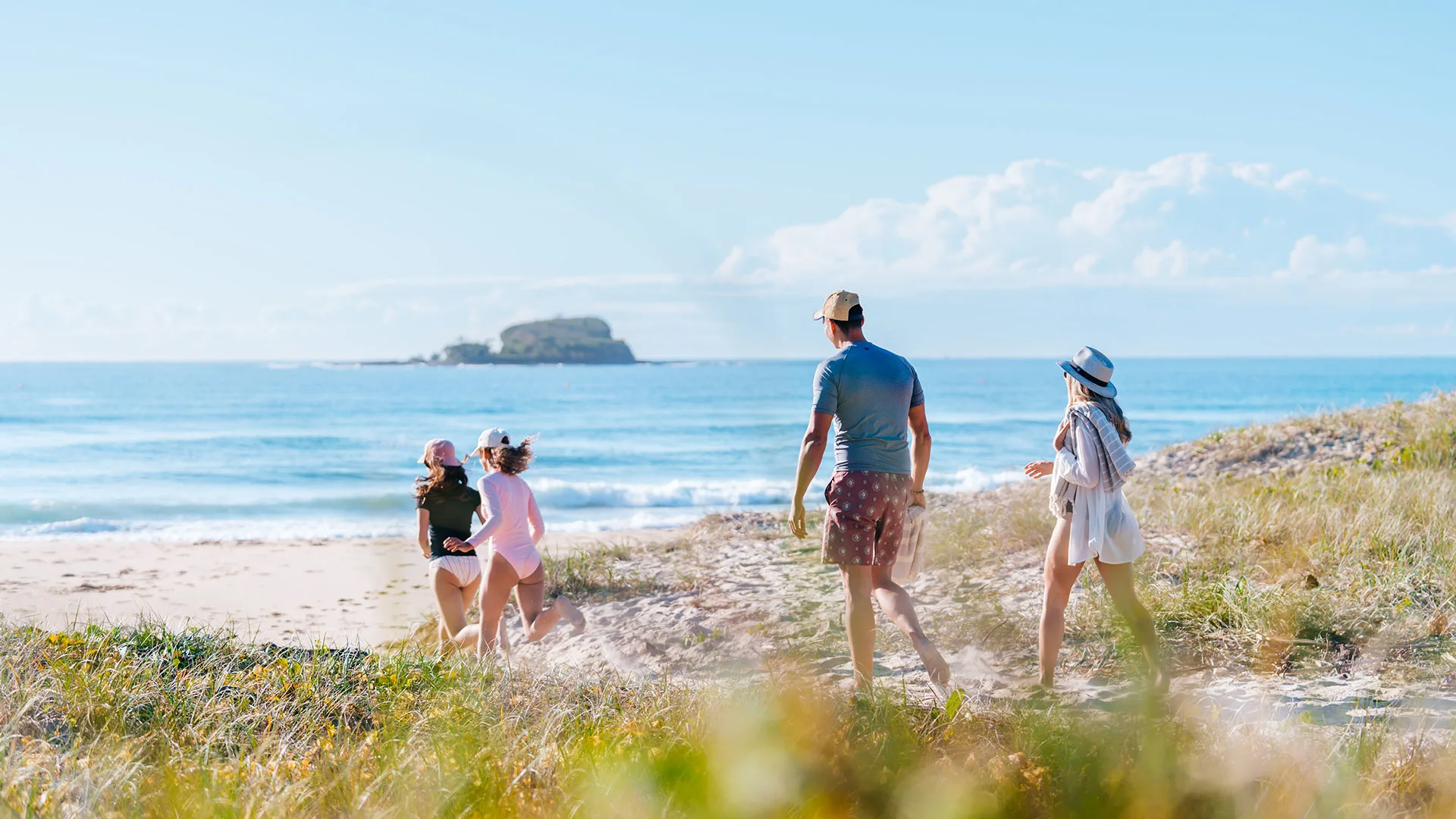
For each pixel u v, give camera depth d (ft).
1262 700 12.66
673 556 31.19
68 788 10.18
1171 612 17.80
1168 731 10.77
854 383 14.16
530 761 10.93
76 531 53.67
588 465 100.01
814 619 21.44
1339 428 44.06
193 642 18.45
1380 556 21.01
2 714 12.83
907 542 14.99
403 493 75.41
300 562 39.06
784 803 9.25
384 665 17.04
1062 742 10.69
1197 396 254.47
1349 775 9.68
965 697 13.35
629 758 10.09
